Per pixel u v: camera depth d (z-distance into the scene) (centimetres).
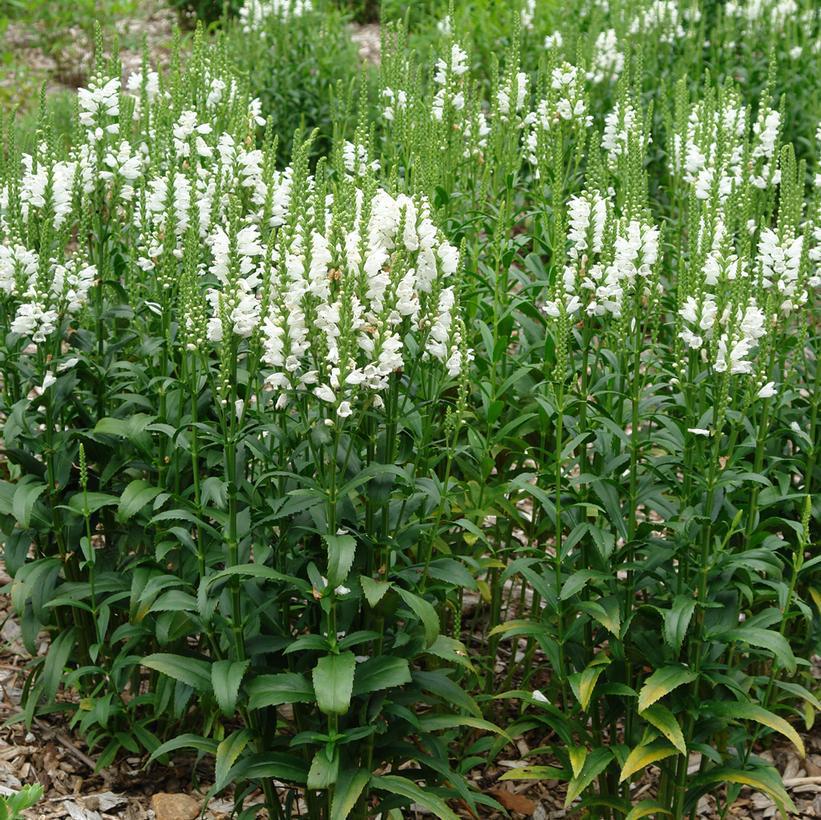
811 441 459
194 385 390
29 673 495
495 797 443
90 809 428
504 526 512
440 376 425
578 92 628
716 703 381
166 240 418
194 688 409
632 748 398
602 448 425
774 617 395
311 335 352
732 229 399
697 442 388
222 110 522
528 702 417
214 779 451
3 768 443
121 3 1691
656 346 475
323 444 353
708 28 1266
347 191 363
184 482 440
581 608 388
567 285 437
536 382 531
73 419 461
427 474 435
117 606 443
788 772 471
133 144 529
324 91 1143
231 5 1694
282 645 379
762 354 387
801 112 1084
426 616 356
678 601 368
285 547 386
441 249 364
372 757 383
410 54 690
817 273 471
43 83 456
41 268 404
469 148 630
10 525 446
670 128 687
